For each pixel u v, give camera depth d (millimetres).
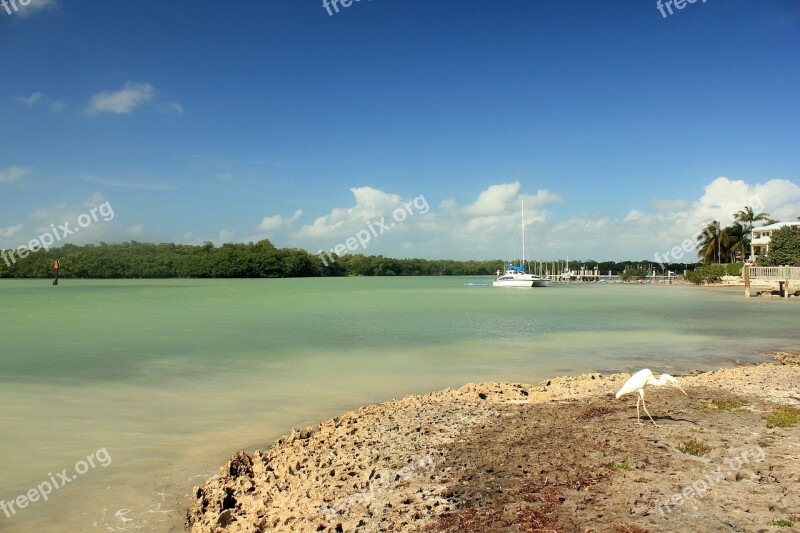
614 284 127562
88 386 17422
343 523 7230
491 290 96812
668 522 6656
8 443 11703
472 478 8586
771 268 70062
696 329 34094
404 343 27359
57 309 47562
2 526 8047
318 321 38500
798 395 14188
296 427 13102
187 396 16156
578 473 8461
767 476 8016
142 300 60531
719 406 12805
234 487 9250
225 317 41156
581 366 21453
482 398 15109
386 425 12227
